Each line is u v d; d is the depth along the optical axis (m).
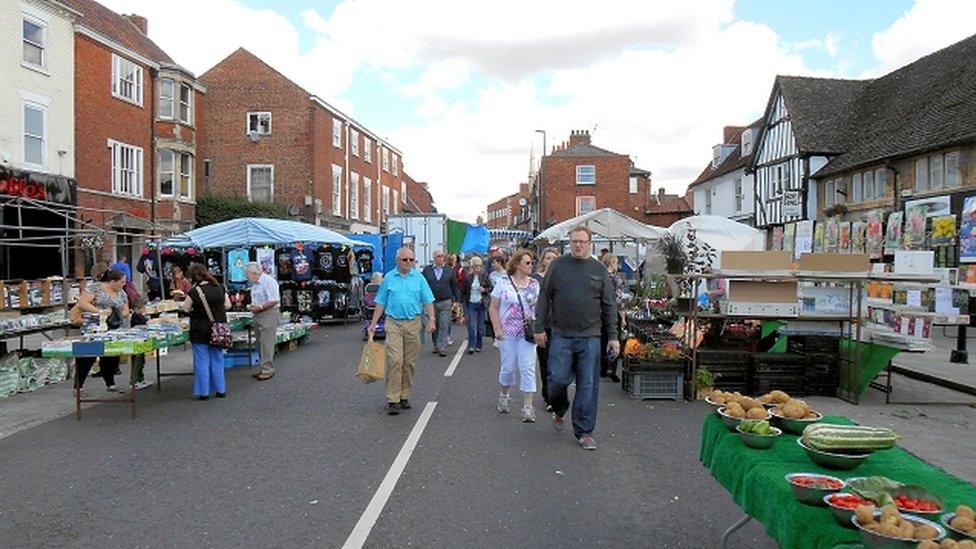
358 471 6.92
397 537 5.26
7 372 11.05
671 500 6.10
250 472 6.92
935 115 23.97
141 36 32.41
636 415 9.55
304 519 5.64
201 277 10.62
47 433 8.60
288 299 22.33
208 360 10.69
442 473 6.85
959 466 7.26
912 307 11.94
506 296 9.17
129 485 6.54
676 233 19.25
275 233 20.08
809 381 10.91
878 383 11.73
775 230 33.59
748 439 4.28
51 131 24.06
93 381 12.48
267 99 37.16
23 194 22.14
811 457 3.93
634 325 14.52
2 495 6.29
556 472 6.89
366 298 18.20
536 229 65.62
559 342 7.77
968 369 13.09
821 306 10.96
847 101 32.12
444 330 15.45
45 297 19.14
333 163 40.56
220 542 5.19
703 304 13.78
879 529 2.91
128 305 15.07
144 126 29.91
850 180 27.84
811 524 3.28
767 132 34.22
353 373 13.06
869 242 25.00
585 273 7.73
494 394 10.93
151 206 30.25
